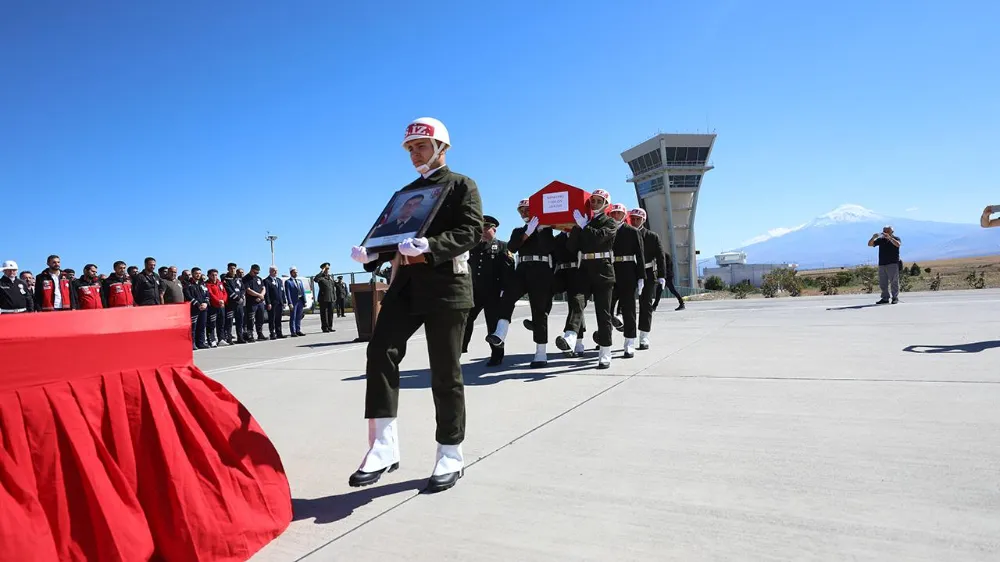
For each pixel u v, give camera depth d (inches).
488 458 133.0
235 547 89.6
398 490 116.1
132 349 90.7
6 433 74.8
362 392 222.1
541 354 261.4
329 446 149.7
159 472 88.4
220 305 514.3
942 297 592.7
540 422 161.9
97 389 85.7
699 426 150.4
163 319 96.2
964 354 232.2
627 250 272.1
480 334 436.8
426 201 116.4
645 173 3129.9
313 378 263.6
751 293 1171.9
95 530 78.6
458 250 113.4
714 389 192.5
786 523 93.7
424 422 168.6
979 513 93.8
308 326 761.6
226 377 280.2
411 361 296.4
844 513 96.4
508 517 101.0
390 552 90.3
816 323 385.7
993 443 126.5
